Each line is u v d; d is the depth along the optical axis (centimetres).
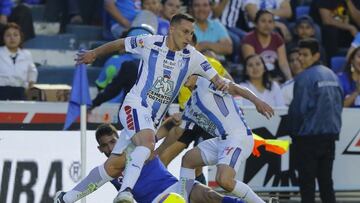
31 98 3014
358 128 3125
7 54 3102
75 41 3522
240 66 3297
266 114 2239
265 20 3344
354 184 3134
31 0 3669
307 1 3866
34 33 3462
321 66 2991
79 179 2669
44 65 3441
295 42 3497
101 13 3606
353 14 3712
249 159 3044
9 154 2625
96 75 3369
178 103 2852
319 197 3186
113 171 2253
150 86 2188
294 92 2972
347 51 3650
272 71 3350
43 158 2650
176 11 3375
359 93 3241
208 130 2361
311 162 2947
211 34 3369
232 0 3594
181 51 2194
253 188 3050
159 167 2330
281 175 3064
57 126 2688
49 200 2641
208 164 2356
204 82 2327
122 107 2203
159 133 2434
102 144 2406
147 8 3281
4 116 2852
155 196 2306
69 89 3012
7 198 2608
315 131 2939
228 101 2325
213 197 2308
